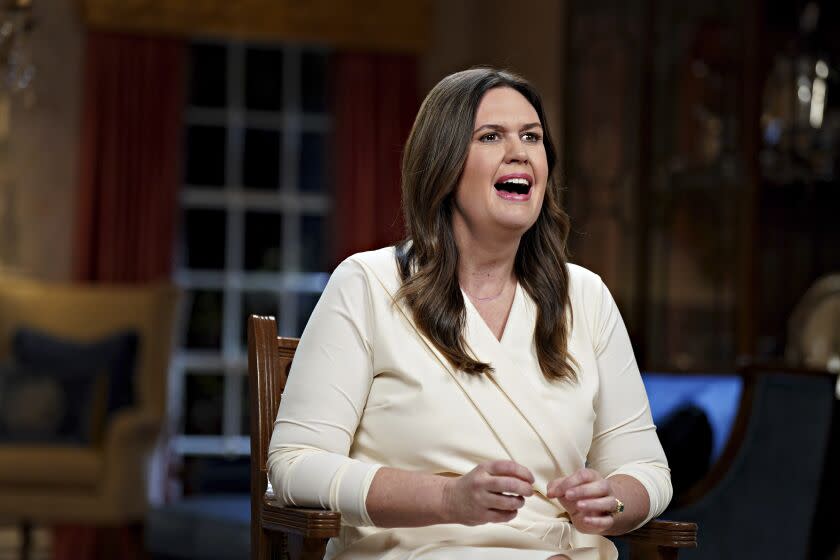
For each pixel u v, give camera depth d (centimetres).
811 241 1861
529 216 725
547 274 759
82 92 2780
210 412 2892
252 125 2955
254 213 2947
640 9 2180
